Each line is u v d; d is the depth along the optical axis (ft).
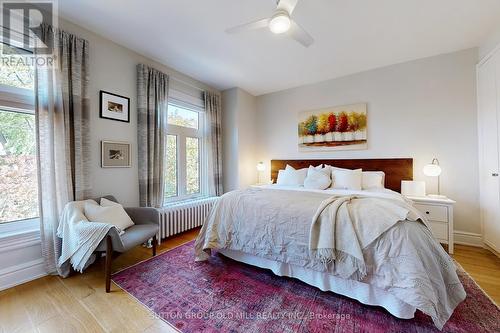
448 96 9.37
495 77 7.56
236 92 13.38
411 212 5.09
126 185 8.82
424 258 4.39
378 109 10.87
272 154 14.37
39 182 6.29
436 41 8.45
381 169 10.66
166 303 5.27
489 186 8.02
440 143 9.55
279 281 6.22
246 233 6.70
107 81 8.18
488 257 7.70
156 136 9.67
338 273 5.08
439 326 4.01
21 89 6.28
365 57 9.73
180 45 8.68
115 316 4.83
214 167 13.02
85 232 5.91
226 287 5.93
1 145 6.17
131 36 8.06
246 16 6.97
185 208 10.50
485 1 6.30
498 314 4.76
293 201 6.65
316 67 10.71
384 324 4.49
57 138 6.58
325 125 12.26
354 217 5.24
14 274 6.01
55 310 5.03
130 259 7.72
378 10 6.66
